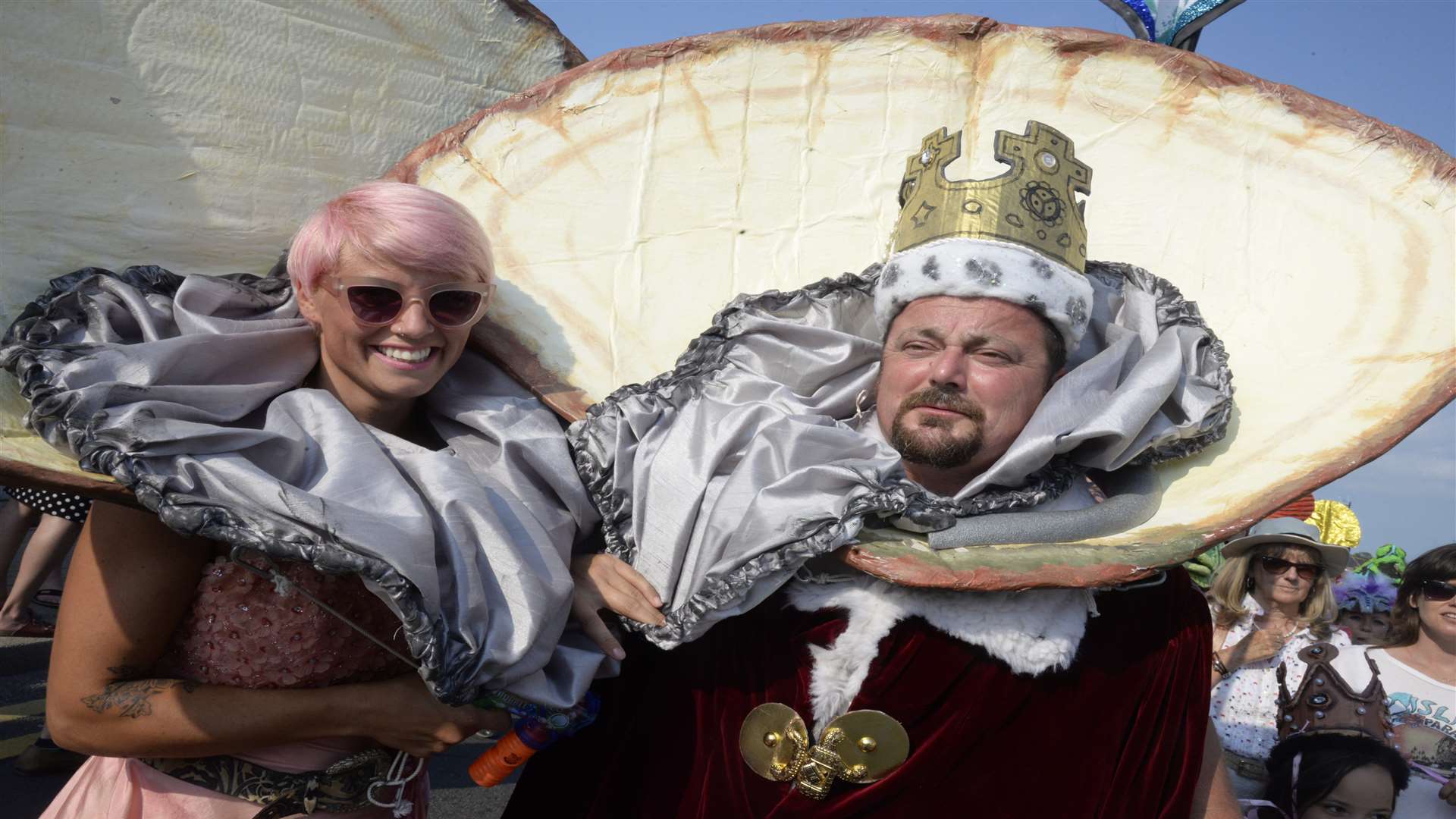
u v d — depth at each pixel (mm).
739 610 1522
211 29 1824
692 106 2127
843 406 1885
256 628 1457
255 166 1900
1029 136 1765
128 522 1438
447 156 2031
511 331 1887
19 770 3244
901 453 1703
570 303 1987
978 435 1657
